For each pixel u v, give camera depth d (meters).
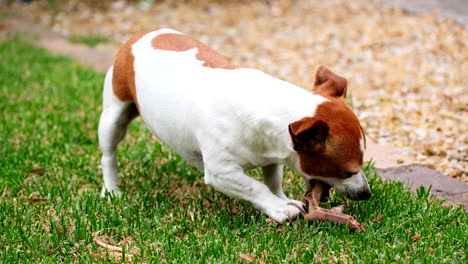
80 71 9.36
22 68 9.65
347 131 4.02
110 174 5.46
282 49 10.80
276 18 12.82
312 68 9.66
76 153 6.37
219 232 4.52
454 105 7.63
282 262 4.01
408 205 4.76
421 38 10.68
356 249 4.07
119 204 5.06
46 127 7.03
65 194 5.29
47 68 9.59
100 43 11.71
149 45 5.01
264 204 4.42
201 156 4.75
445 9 12.34
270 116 4.19
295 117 4.12
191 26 12.65
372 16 12.23
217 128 4.32
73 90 8.36
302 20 12.48
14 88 8.56
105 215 4.87
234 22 12.75
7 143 6.48
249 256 4.05
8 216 4.90
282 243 4.16
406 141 6.62
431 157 6.19
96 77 9.02
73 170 5.96
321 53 10.38
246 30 12.15
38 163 6.07
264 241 4.23
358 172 4.12
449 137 6.67
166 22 13.03
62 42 11.90
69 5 14.81
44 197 5.31
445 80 8.64
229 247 4.17
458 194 5.18
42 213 4.95
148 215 4.91
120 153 6.32
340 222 4.29
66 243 4.43
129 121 5.40
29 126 7.04
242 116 4.25
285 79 9.19
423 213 4.59
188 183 5.59
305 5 13.53
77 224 4.61
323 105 4.11
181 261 4.06
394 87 8.53
